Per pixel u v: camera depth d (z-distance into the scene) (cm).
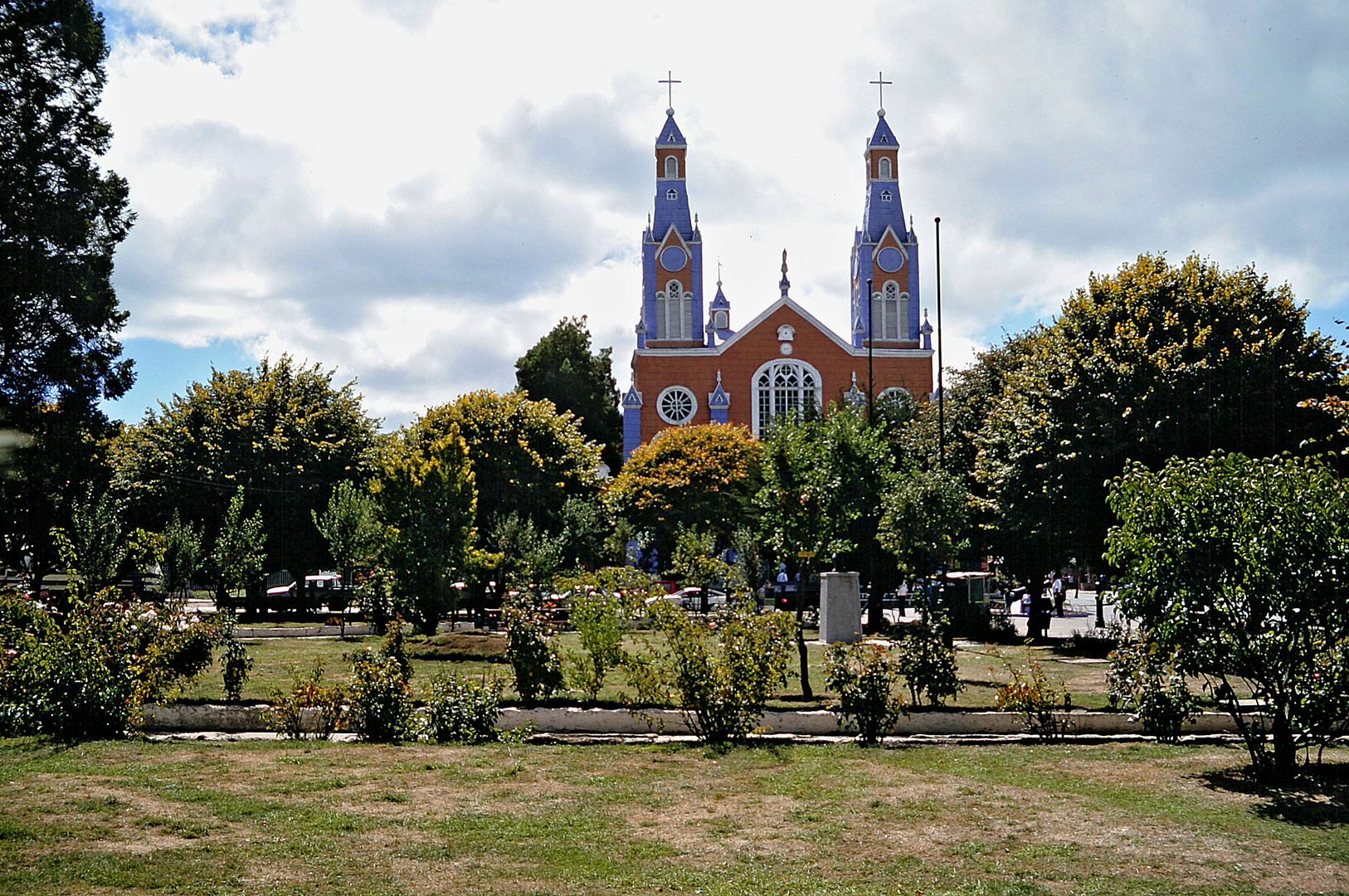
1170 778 1049
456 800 927
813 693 1603
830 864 750
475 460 4981
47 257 3272
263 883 688
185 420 4575
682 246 8244
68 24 3077
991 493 3306
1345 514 1001
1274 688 1069
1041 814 897
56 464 3553
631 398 7600
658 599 1380
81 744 1175
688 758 1140
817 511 2036
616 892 684
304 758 1103
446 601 2770
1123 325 2823
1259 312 2809
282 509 4503
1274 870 745
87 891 662
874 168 8406
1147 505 1098
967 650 2572
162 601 1595
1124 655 1331
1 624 1428
